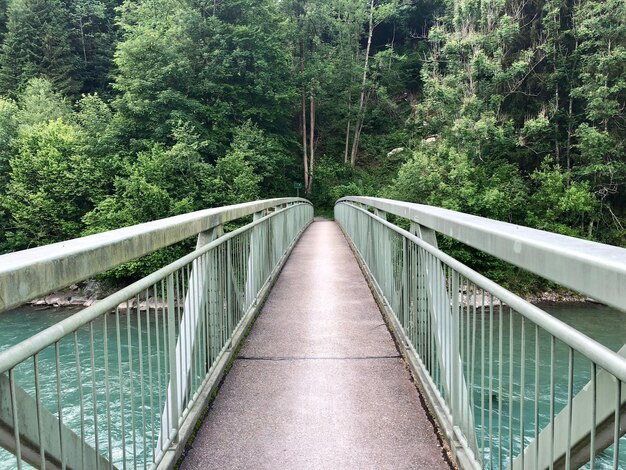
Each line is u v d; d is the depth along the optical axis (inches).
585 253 45.6
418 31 2016.5
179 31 1213.1
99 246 66.2
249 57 1320.1
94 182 1027.3
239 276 180.5
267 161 1237.1
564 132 1040.8
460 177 930.7
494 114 1007.0
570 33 1035.9
